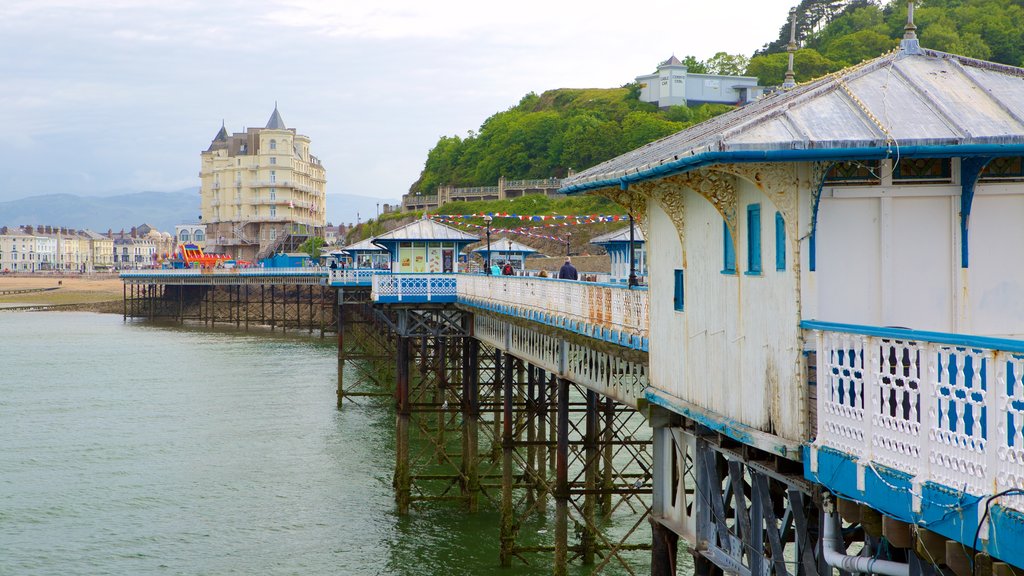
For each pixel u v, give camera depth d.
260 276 104.69
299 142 199.12
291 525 31.11
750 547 12.96
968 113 10.55
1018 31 103.06
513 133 128.12
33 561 27.86
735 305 12.40
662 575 16.27
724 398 12.80
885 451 9.01
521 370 36.09
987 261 11.27
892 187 11.11
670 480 15.98
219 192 187.38
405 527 30.88
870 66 11.92
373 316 67.12
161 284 123.19
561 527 22.25
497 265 58.59
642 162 13.57
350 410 51.03
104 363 72.56
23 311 137.50
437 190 136.00
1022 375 7.30
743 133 10.38
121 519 31.84
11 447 42.56
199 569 27.19
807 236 10.73
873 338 9.18
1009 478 7.44
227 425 47.09
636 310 16.56
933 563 8.45
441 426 39.84
